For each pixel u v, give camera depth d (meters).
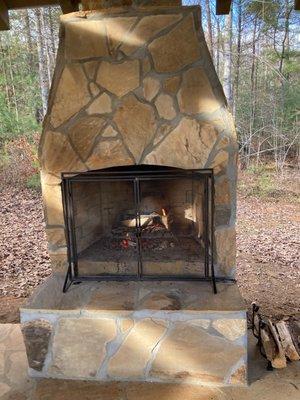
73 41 2.15
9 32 10.98
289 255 4.64
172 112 2.17
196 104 2.15
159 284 2.28
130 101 2.19
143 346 2.03
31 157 7.98
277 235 5.56
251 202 7.68
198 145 2.18
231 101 8.31
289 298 3.43
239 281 3.86
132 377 2.07
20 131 8.68
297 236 5.50
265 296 3.48
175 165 2.23
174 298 2.09
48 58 10.04
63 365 2.10
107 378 2.09
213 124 2.15
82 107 2.22
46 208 2.38
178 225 2.77
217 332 1.98
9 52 10.98
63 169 2.31
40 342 2.08
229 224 2.27
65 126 2.25
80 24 2.12
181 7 2.05
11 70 10.57
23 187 7.84
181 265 2.33
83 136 2.25
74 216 2.37
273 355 2.12
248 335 2.54
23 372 2.16
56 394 1.97
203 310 1.96
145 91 2.17
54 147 2.28
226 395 1.94
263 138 8.94
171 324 2.00
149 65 2.13
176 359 2.03
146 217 2.76
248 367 2.18
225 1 2.87
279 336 2.21
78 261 2.41
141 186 2.77
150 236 2.68
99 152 2.26
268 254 4.71
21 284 3.66
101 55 2.15
